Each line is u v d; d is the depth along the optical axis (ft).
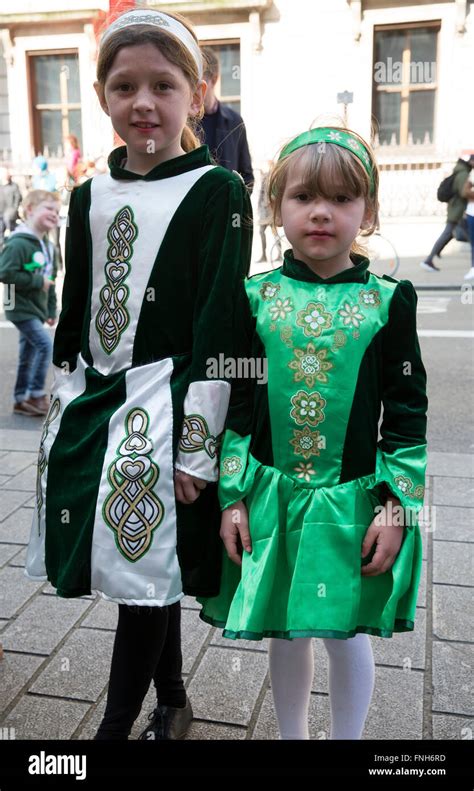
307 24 44.19
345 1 43.37
